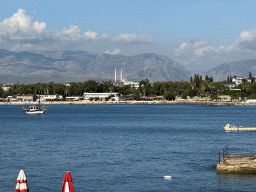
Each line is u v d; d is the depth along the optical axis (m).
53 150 95.44
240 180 62.25
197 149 96.69
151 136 133.38
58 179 64.12
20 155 87.50
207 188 58.12
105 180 63.25
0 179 63.84
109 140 119.06
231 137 126.75
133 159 81.62
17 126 192.50
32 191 57.22
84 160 80.62
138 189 58.06
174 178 64.25
